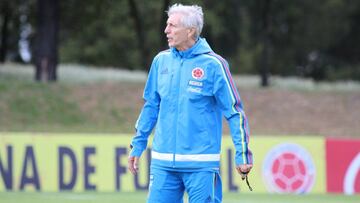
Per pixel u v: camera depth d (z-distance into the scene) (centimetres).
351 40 17975
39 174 5103
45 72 8762
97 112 7825
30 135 5103
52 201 4366
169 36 1827
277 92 8669
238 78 12069
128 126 7631
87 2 11544
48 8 8806
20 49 16538
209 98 1825
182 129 1809
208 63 1816
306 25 16888
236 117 1812
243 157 1803
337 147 5431
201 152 1806
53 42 8831
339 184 5422
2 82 8156
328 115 8200
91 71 11281
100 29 15538
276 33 16650
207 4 14212
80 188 5138
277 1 15575
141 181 5153
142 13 14338
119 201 4388
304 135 7638
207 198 1814
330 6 16738
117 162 5166
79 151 5144
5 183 5062
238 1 15475
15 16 12788
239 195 5056
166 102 1828
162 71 1848
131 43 16012
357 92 8981
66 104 7869
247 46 16675
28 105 7750
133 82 8969
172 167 1822
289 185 5344
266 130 7688
